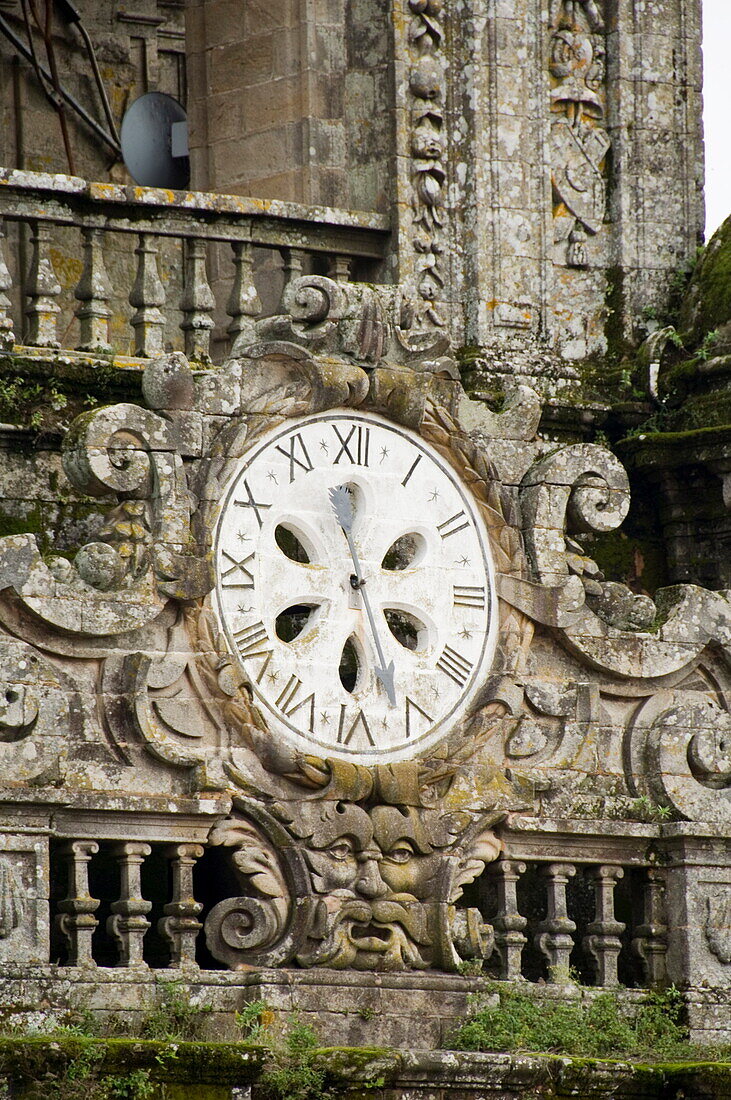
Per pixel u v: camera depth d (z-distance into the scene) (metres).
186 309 52.84
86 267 52.06
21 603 45.22
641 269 57.34
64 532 50.03
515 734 49.34
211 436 47.47
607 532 54.34
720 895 50.62
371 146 56.28
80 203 51.91
